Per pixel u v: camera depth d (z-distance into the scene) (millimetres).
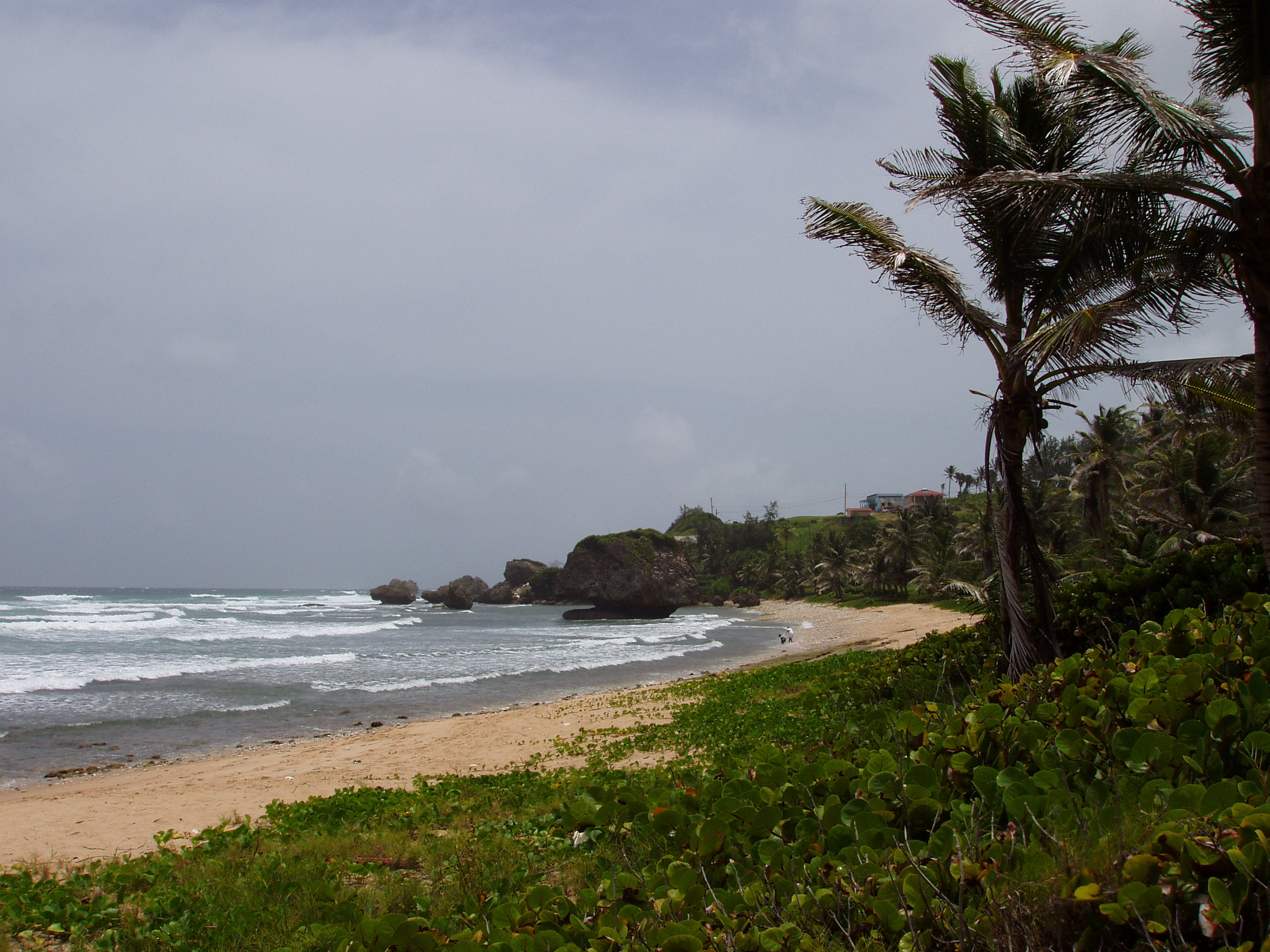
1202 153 8531
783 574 118125
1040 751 4305
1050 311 10336
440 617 91625
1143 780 3721
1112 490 41125
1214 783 3682
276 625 67438
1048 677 5605
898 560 77062
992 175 8836
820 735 10141
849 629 56500
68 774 15391
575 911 4348
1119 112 8852
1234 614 6043
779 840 4262
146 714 22453
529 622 85375
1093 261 9922
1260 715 3998
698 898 3906
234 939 5105
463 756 15047
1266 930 2588
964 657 11891
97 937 5426
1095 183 8469
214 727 20672
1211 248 8727
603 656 42031
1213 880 2627
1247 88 8625
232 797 12180
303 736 19609
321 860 6906
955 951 2939
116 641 46844
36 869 7801
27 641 45062
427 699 26062
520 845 7012
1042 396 10086
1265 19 7895
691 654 43250
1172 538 32250
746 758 10305
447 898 5566
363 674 32656
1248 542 10508
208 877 6551
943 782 4527
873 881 3492
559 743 15359
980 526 54656
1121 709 4656
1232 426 12438
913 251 10000
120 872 6863
